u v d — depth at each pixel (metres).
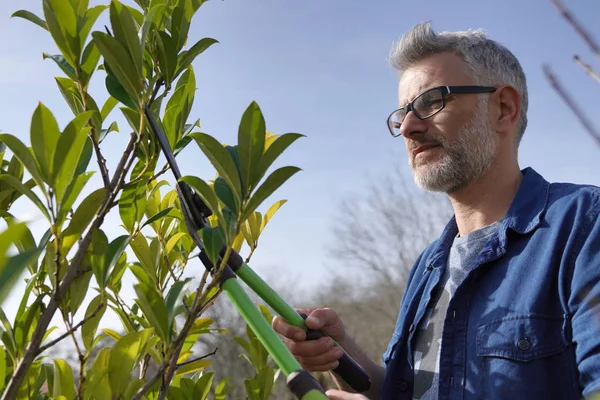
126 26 1.18
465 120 1.71
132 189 1.44
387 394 1.70
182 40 1.39
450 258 1.74
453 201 1.80
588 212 1.41
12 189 1.46
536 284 1.41
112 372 1.15
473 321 1.49
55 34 1.21
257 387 1.77
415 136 1.77
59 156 1.02
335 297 25.67
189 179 1.08
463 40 1.79
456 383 1.46
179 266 1.80
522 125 1.83
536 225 1.50
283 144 1.08
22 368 1.00
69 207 1.08
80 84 1.25
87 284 1.17
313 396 0.99
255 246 1.83
